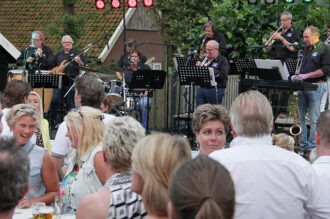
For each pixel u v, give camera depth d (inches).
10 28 971.3
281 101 494.9
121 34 947.3
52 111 593.9
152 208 135.0
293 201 166.9
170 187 105.9
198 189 102.0
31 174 219.9
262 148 168.1
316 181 170.1
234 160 166.4
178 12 862.5
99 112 215.3
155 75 530.9
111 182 168.1
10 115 220.4
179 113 554.6
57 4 983.0
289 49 553.0
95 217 162.2
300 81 438.0
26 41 940.0
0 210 118.1
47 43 916.6
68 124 211.5
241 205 165.0
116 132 169.8
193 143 506.6
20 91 276.2
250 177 165.3
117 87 568.4
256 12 639.8
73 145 212.1
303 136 471.2
